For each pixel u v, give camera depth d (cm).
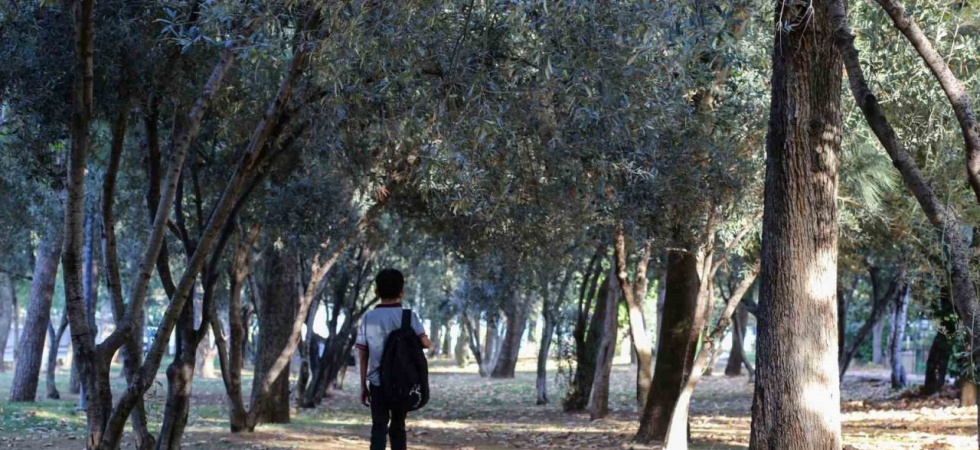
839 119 729
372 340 836
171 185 864
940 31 993
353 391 3859
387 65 892
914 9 964
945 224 619
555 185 1180
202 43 961
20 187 2117
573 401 2714
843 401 2920
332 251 1766
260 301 2123
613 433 1919
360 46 806
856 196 1495
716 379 4891
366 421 2316
